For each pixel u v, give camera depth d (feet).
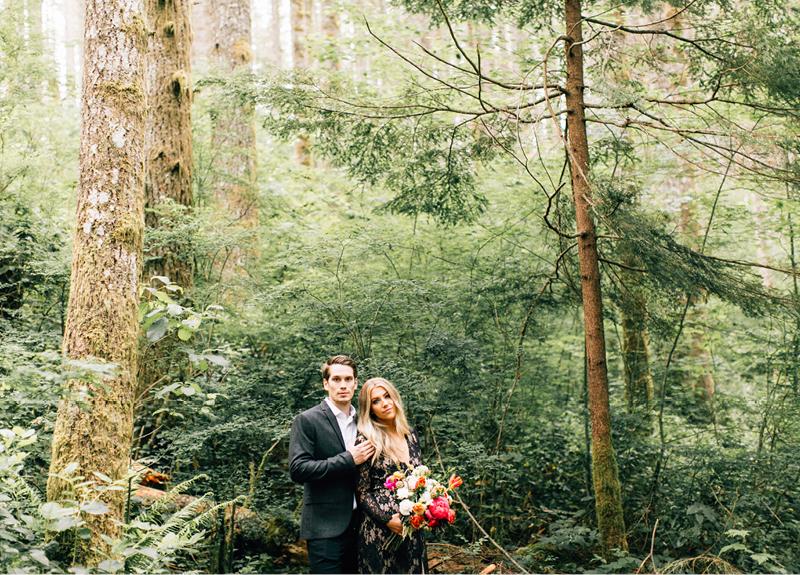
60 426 9.77
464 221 21.11
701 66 16.07
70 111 30.89
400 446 9.74
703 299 16.97
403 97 17.16
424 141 17.97
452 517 9.05
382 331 19.80
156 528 9.09
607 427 14.96
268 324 20.47
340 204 29.60
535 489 19.83
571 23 15.88
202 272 22.34
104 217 10.34
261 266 24.21
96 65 10.75
